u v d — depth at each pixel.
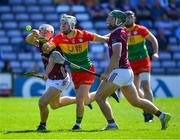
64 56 25.83
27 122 29.30
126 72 24.14
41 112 25.31
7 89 48.62
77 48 25.50
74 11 64.31
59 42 25.42
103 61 57.06
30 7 64.25
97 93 24.53
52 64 25.09
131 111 34.03
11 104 38.75
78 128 25.69
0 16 63.06
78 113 25.75
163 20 64.12
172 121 28.58
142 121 29.03
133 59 29.95
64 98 26.67
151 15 64.12
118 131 24.11
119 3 64.75
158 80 48.88
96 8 64.44
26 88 48.59
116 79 24.06
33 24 62.94
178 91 49.06
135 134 23.17
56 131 24.81
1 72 53.69
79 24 63.09
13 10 63.81
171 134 23.20
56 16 63.91
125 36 24.20
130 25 29.88
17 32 61.72
